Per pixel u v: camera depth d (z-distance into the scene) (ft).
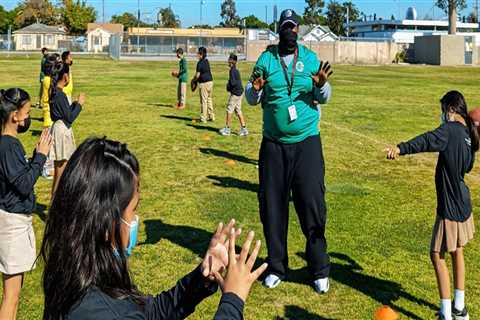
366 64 199.52
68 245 6.42
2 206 14.51
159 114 58.03
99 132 47.11
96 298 6.40
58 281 6.43
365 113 61.93
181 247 22.34
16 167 14.35
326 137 47.01
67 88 30.99
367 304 17.97
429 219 26.25
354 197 29.55
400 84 103.45
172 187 30.91
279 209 19.15
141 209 27.02
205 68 52.21
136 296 6.92
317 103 18.85
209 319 16.90
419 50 210.18
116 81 97.60
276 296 18.45
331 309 17.65
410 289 19.08
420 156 40.34
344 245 22.80
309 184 18.53
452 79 119.55
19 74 105.40
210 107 53.52
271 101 18.62
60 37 291.79
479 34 235.20
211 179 32.65
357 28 383.24
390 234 24.16
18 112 15.03
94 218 6.46
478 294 18.67
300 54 18.61
